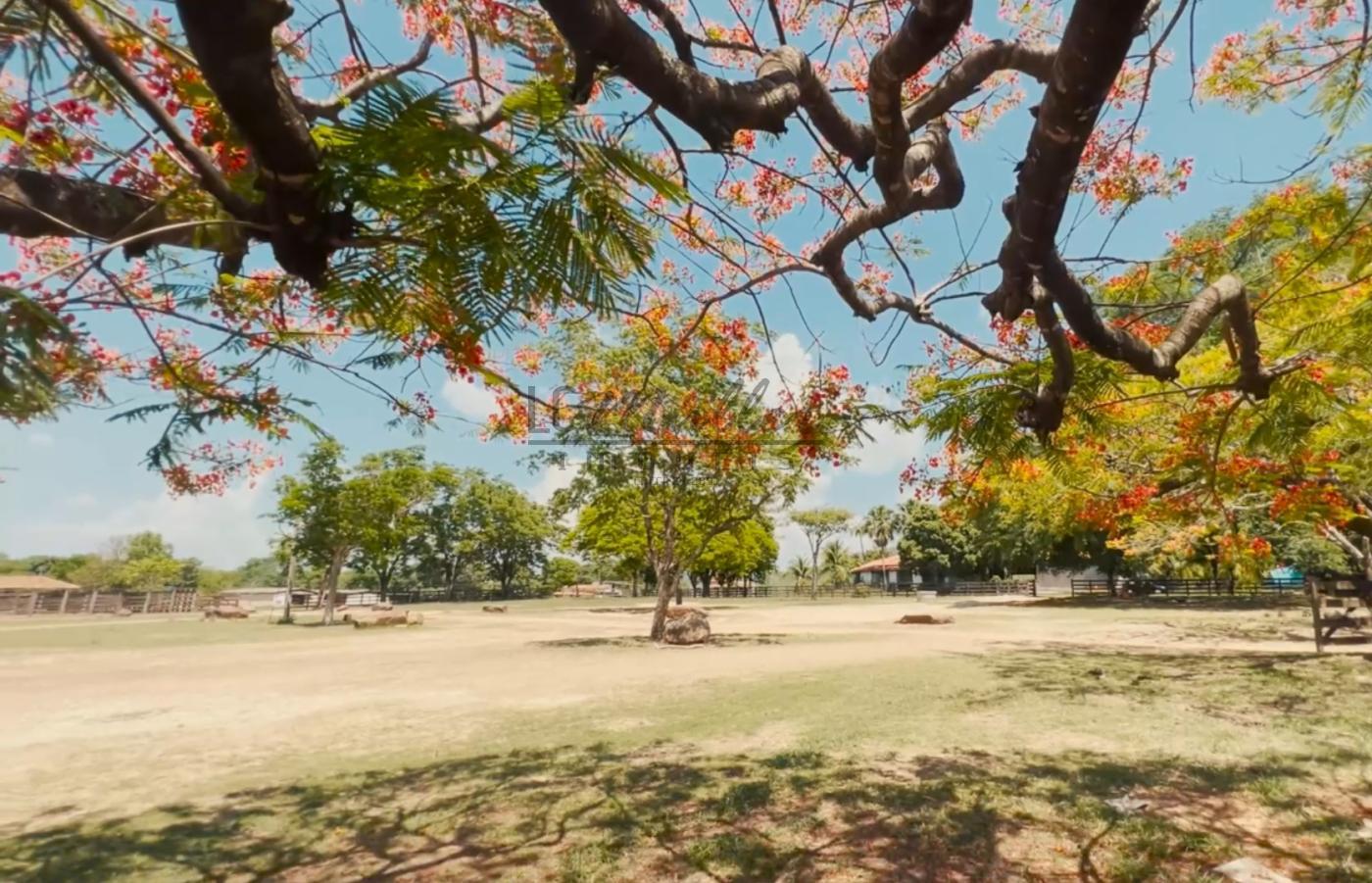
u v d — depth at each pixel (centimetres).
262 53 99
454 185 96
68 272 112
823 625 2269
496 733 738
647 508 1703
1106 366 308
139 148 195
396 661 1404
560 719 797
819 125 227
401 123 91
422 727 777
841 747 632
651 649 1559
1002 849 406
